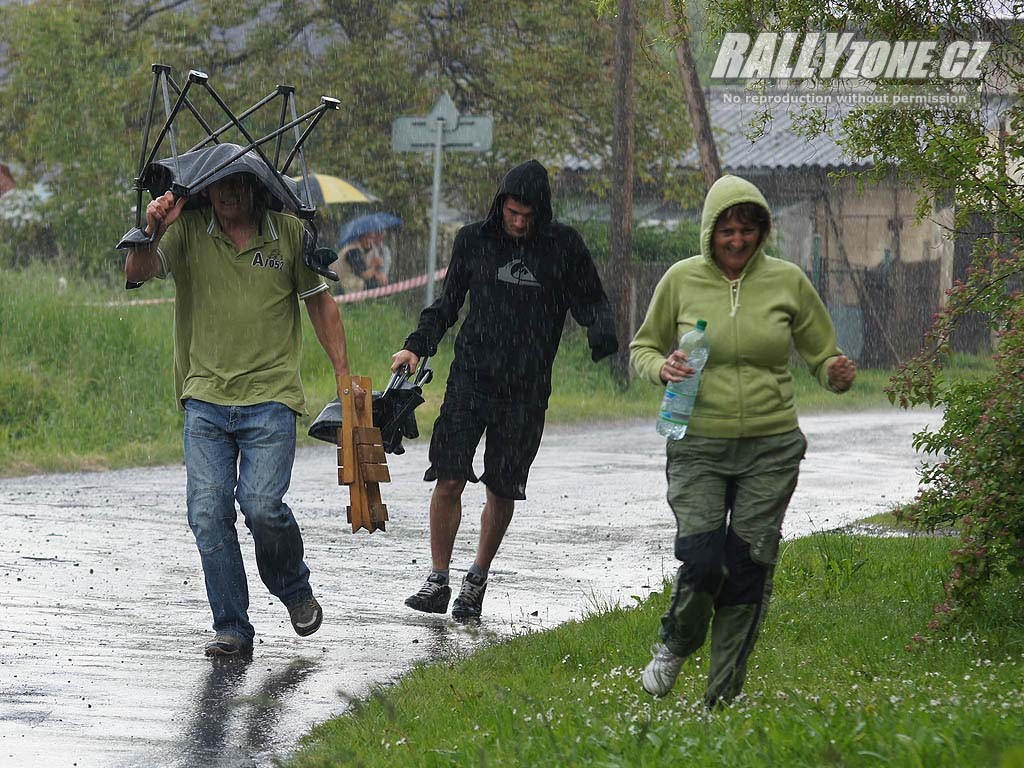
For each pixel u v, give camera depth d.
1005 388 18.86
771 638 20.17
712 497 15.74
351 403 22.02
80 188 85.94
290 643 22.11
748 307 15.94
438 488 23.62
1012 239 22.66
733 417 15.72
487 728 14.82
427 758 13.80
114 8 91.44
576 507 37.41
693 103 80.38
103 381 56.41
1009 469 18.47
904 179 25.95
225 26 90.88
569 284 23.64
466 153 91.69
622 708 15.34
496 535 24.02
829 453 52.25
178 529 32.41
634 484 42.22
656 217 99.88
